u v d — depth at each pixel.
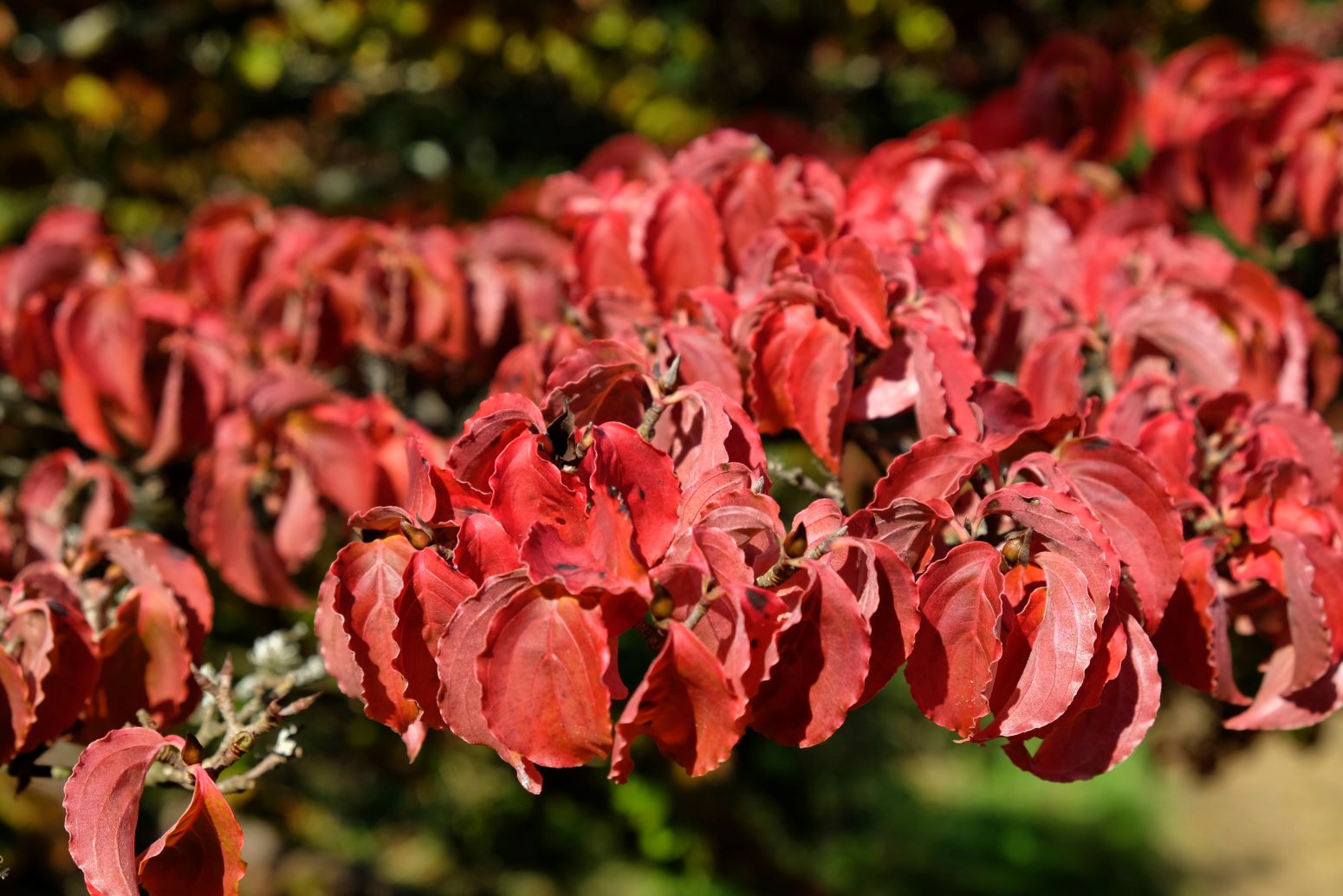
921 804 4.39
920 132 1.37
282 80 3.34
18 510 1.23
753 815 2.82
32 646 1.08
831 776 3.18
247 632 1.79
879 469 1.17
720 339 1.10
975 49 3.52
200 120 3.21
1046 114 1.62
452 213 2.83
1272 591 1.12
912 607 0.98
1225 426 1.15
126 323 1.30
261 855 2.74
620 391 1.05
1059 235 1.30
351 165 3.58
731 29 3.24
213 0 3.05
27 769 1.10
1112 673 0.99
